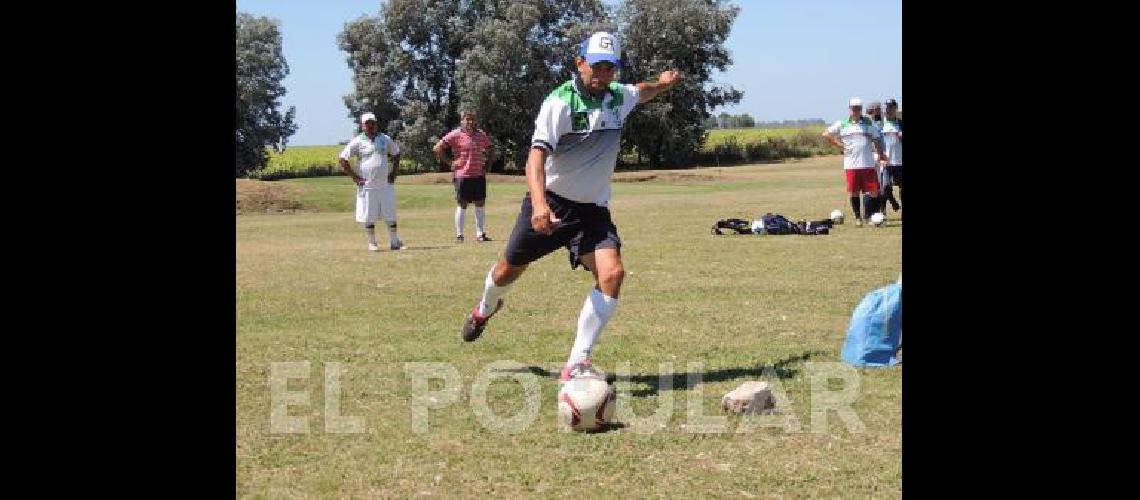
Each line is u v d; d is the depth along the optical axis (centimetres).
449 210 3186
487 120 8450
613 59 664
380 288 1184
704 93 9119
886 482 486
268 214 3328
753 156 9256
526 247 729
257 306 1048
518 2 8525
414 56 8988
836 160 8600
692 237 1769
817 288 1102
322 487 493
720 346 803
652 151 8944
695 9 8788
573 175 689
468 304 1054
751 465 516
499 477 505
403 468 521
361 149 1686
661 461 526
